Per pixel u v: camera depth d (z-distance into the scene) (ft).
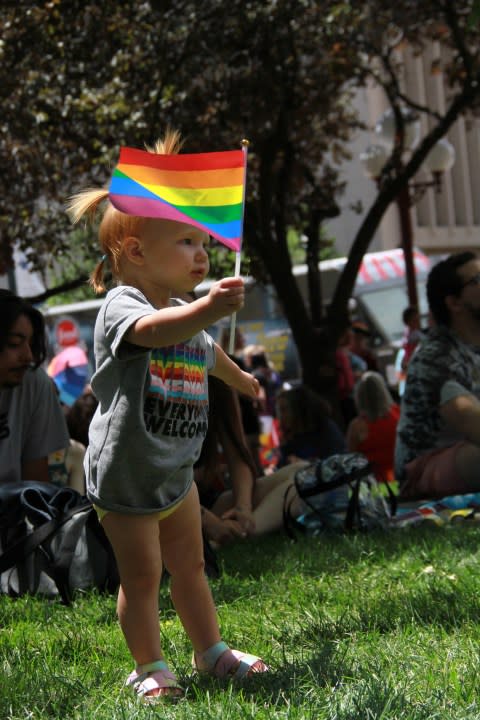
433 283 36.06
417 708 13.67
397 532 31.73
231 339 15.01
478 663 15.83
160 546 17.07
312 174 84.79
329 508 33.32
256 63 67.05
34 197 69.15
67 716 14.87
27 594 25.14
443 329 36.32
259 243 73.56
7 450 29.91
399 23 71.82
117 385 15.87
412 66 213.87
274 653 18.24
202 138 66.95
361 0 70.08
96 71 63.87
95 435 16.20
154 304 16.76
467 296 35.35
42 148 65.36
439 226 231.50
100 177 68.74
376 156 80.48
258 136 70.38
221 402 33.94
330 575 25.58
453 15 71.87
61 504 26.84
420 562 26.22
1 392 29.94
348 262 75.92
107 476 15.93
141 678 16.30
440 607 20.24
